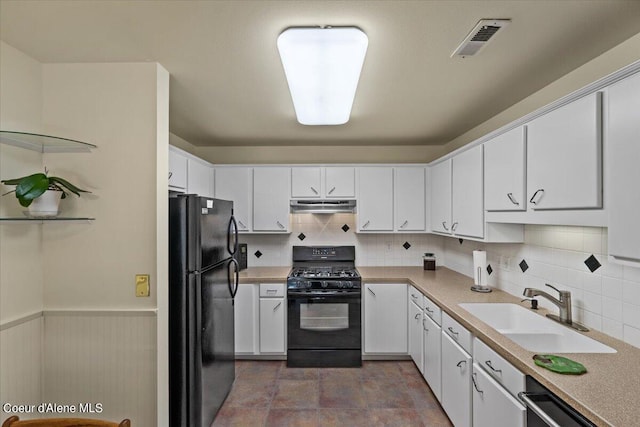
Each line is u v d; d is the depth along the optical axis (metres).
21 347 1.72
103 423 1.07
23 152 1.75
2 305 1.64
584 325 1.85
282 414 2.51
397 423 2.39
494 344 1.65
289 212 3.67
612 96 1.27
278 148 3.95
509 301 2.37
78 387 1.83
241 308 3.38
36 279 1.82
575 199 1.46
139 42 1.62
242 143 3.77
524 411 1.40
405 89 2.19
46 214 1.69
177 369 2.08
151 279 1.83
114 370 1.83
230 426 2.37
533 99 2.28
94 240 1.84
